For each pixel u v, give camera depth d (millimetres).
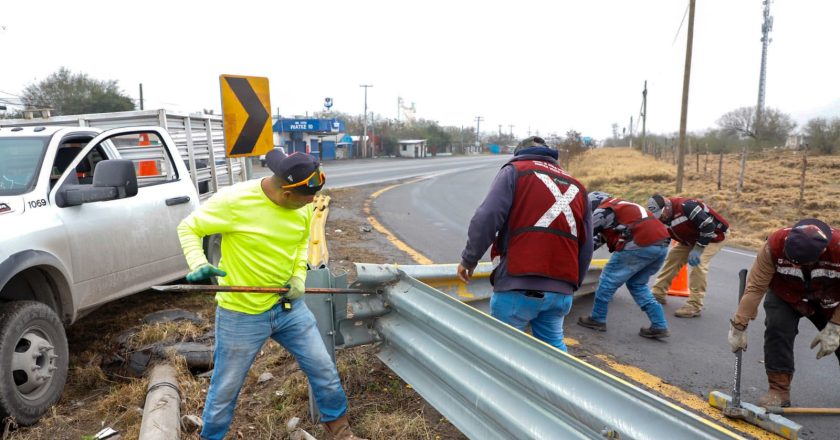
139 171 6461
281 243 2980
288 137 62719
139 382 4277
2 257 3715
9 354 3578
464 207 16766
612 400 2221
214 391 3088
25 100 46375
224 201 2910
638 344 5363
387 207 15953
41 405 3816
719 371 4758
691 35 19906
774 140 43875
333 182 27047
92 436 3627
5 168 4473
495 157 92062
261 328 3064
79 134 5250
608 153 55594
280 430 3523
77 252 4488
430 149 98438
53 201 4410
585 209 3566
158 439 3209
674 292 7191
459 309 3057
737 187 18609
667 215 6328
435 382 3340
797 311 3959
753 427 3756
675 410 1979
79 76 50438
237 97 5727
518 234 3426
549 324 3711
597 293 5625
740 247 11359
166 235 5629
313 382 3250
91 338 5266
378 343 3943
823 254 3635
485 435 2848
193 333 4980
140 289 5328
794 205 15461
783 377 4051
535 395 2578
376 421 3512
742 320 3855
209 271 2779
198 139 8070
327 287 3541
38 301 4273
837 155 30359
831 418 3967
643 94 54906
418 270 4730
